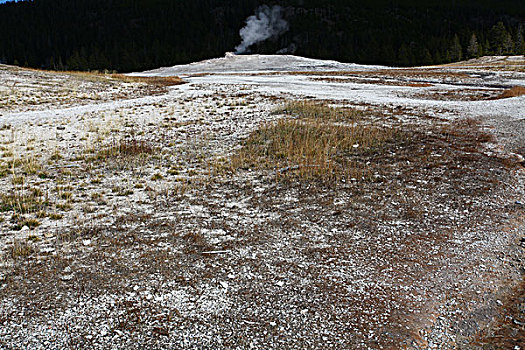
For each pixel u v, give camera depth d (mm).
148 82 36906
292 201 8930
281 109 20547
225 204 8883
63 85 28891
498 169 10859
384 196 9062
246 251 6582
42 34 119438
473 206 8367
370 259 6312
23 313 4945
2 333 4598
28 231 7375
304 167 11359
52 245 6766
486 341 4566
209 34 112750
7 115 19469
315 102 23375
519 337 4586
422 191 9320
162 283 5629
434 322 4902
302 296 5371
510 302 5258
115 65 93750
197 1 139750
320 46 102188
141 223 7773
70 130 16969
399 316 4996
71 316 4914
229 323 4836
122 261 6223
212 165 12211
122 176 11273
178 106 23000
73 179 10984
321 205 8625
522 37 99938
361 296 5375
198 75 55344
